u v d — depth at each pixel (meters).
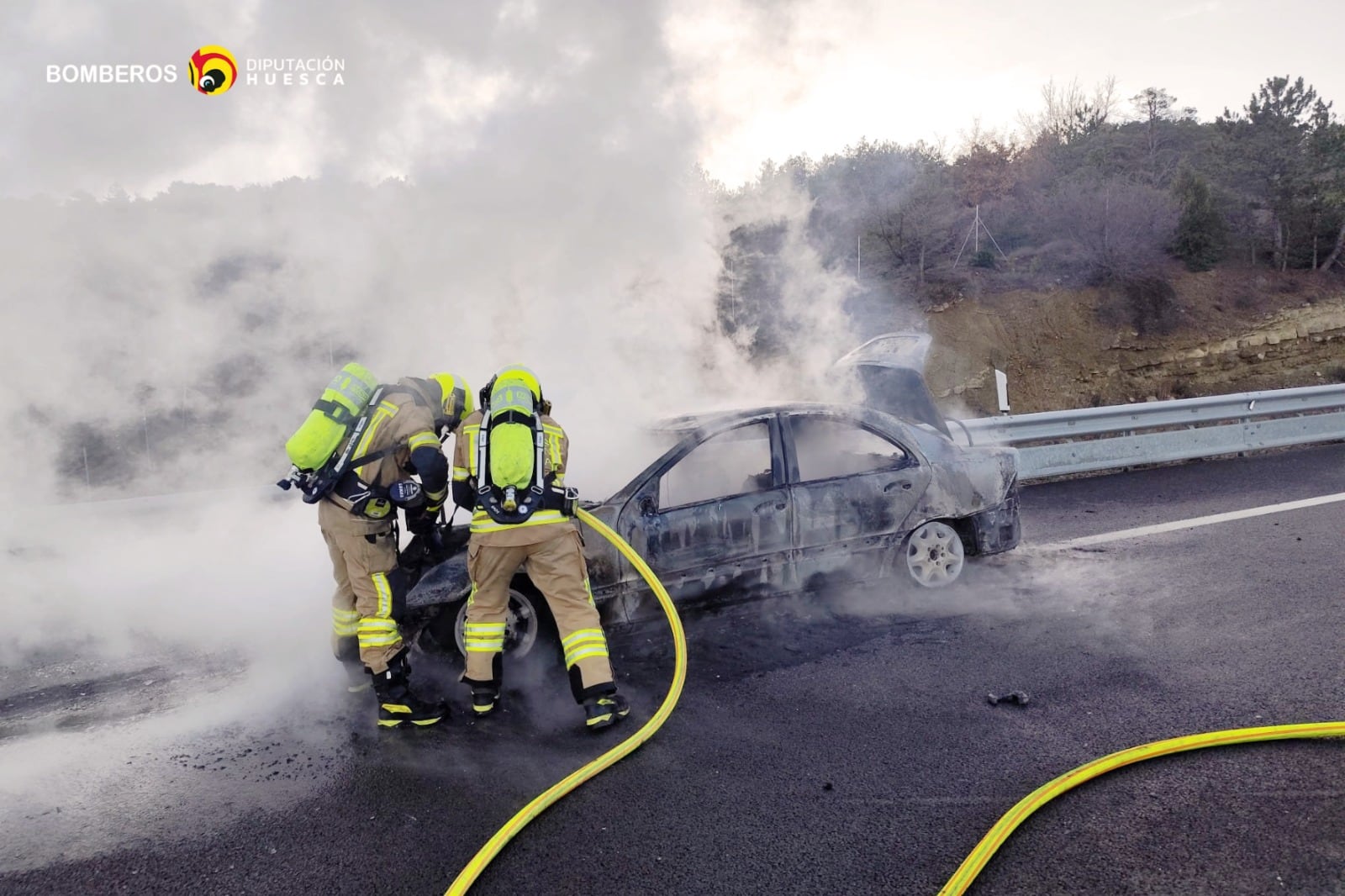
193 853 2.83
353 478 3.64
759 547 4.64
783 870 2.64
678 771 3.27
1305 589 4.98
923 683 3.98
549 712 3.83
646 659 4.37
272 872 2.72
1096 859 2.62
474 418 3.73
